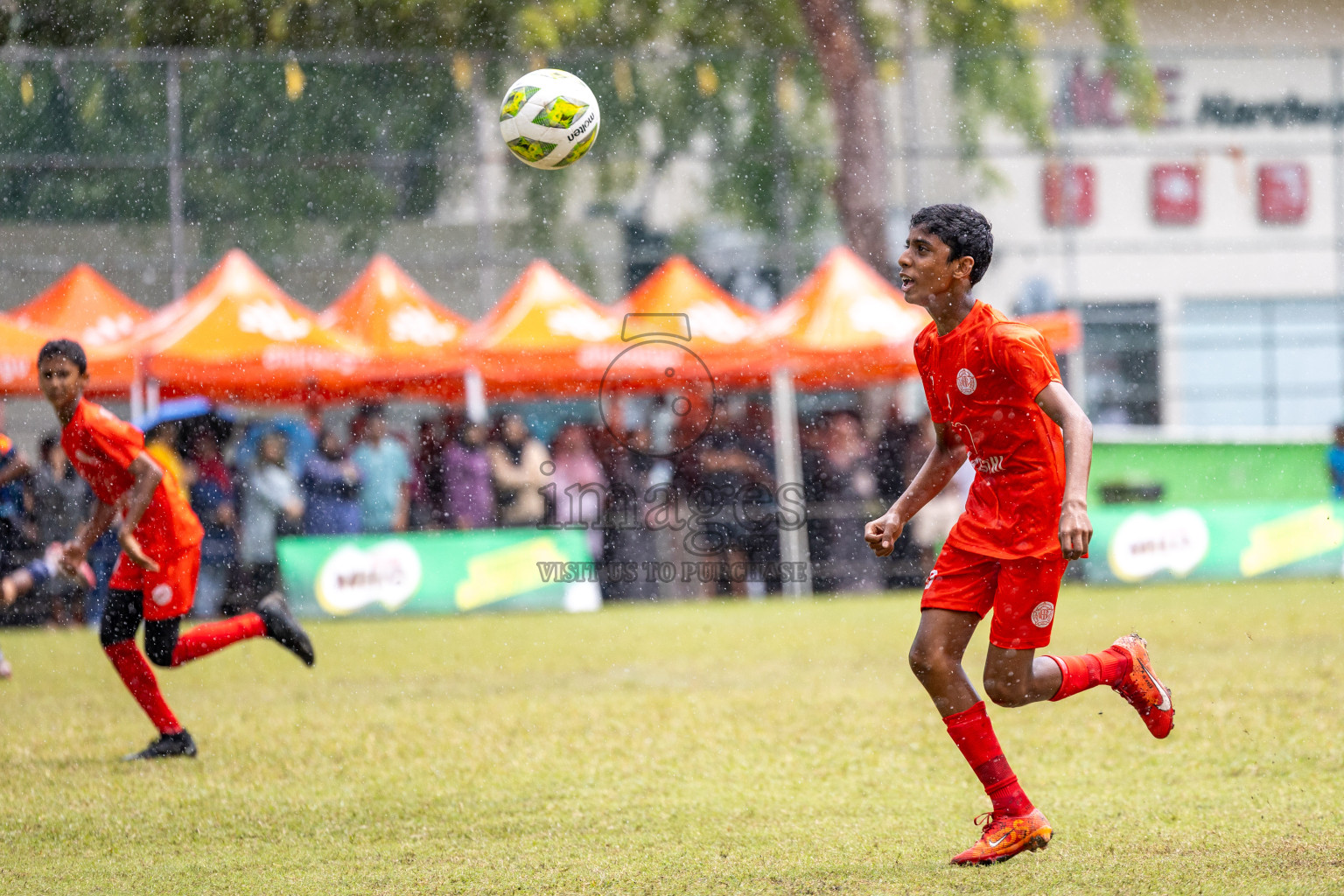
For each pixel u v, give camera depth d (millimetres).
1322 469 43844
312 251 56531
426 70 56875
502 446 42219
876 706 21906
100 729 21297
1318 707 20328
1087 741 18500
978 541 12758
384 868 12844
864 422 48906
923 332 13188
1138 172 62188
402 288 42438
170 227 52562
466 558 40094
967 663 26156
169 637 18609
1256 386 62406
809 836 13781
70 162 43281
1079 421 11891
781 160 49719
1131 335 62156
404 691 25109
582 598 40906
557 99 19922
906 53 53312
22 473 32688
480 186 47562
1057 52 52844
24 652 32531
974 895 11211
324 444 39812
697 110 60750
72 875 12766
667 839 13766
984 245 12656
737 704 22422
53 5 54719
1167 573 42844
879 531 13555
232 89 55562
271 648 32469
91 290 41281
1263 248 55094
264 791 16516
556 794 16094
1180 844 12805
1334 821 13617
